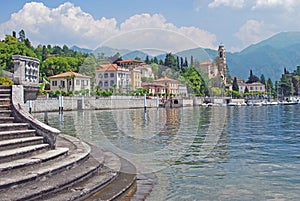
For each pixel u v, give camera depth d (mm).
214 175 11203
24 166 8125
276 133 26141
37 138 10094
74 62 94375
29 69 13852
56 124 36375
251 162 13594
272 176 11266
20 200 6621
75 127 27953
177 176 10820
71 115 50031
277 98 179500
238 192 9461
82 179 8523
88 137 17281
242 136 23625
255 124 36625
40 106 62438
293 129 30031
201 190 9492
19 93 12125
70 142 13086
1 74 49031
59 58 97500
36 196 6961
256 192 9500
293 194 9320
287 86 197250
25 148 9203
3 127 9953
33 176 7621
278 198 8992
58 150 10062
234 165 12891
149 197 8531
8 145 8992
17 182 7211
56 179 7957
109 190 8344
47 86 74938
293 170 12172
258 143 19625
